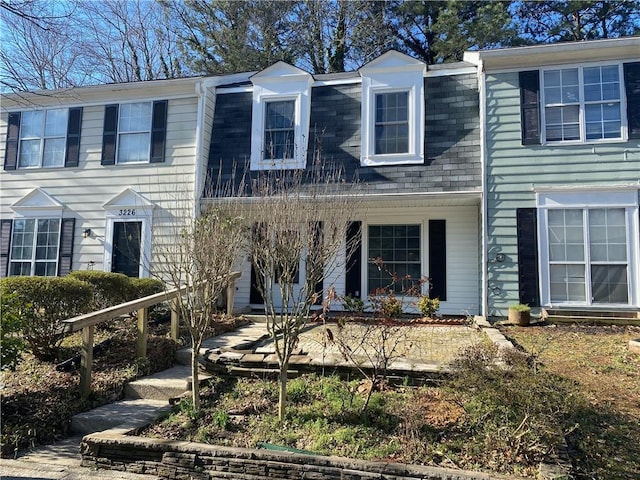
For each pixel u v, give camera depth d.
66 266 11.99
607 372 5.67
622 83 9.32
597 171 9.27
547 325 8.79
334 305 10.80
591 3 18.44
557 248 9.32
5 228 12.55
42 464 4.38
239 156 11.41
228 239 5.37
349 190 9.10
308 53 21.53
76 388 5.78
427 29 20.73
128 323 8.43
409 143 10.51
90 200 12.07
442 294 10.60
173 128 11.73
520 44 18.72
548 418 3.90
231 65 20.03
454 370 4.78
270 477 3.95
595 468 3.88
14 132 12.79
